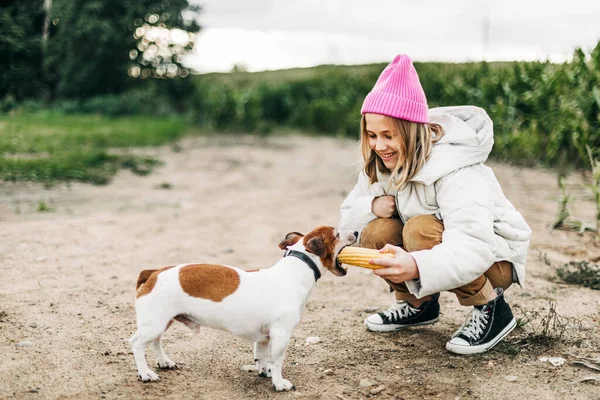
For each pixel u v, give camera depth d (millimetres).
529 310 4055
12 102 23734
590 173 9648
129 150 14219
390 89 3125
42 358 3186
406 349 3488
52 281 4488
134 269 4938
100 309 3977
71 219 6680
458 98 14562
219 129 21703
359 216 3549
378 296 4504
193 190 9336
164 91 31719
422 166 3197
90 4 28859
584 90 8219
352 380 3080
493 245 3123
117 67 30641
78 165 10180
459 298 3391
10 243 5445
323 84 25172
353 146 17969
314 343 3578
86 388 2877
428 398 2867
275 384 2934
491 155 12023
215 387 2961
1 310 3824
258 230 6641
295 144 18406
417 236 3238
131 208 7594
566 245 5809
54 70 29984
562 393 2895
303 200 8609
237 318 2852
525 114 11625
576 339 3551
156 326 2822
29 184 8781
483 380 3051
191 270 2873
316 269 3031
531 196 8297
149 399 2793
